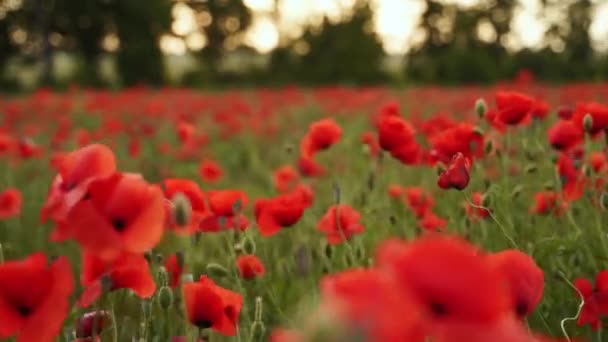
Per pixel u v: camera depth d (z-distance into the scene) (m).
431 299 0.72
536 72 34.66
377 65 40.59
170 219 1.76
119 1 44.69
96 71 37.56
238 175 8.27
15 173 7.18
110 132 8.73
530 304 1.20
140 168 7.54
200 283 1.78
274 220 2.69
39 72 42.28
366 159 6.03
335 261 3.25
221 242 3.17
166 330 2.65
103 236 1.41
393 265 0.71
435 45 57.06
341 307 0.62
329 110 12.92
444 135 3.09
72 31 44.91
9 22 43.69
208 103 13.42
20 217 5.22
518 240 2.92
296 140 9.46
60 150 7.94
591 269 3.06
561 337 2.60
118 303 2.29
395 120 3.14
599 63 33.12
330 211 2.84
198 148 7.95
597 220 2.83
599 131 3.14
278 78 40.62
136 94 16.94
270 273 3.01
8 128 10.19
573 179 3.20
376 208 3.67
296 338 0.61
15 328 1.39
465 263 0.70
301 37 41.69
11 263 1.38
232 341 2.41
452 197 3.84
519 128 3.96
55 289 1.40
